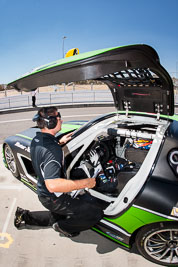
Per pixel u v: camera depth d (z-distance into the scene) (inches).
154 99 86.3
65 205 78.3
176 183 72.0
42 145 68.2
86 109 480.1
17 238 97.9
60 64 58.1
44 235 100.0
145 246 79.2
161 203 70.7
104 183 100.7
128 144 105.6
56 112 70.4
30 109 498.3
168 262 81.0
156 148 77.0
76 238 98.5
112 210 83.2
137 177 77.4
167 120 88.0
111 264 84.9
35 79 67.2
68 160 105.7
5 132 277.9
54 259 87.3
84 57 54.9
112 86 97.3
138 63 56.8
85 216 82.0
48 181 65.9
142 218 74.0
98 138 116.0
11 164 141.8
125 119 98.7
